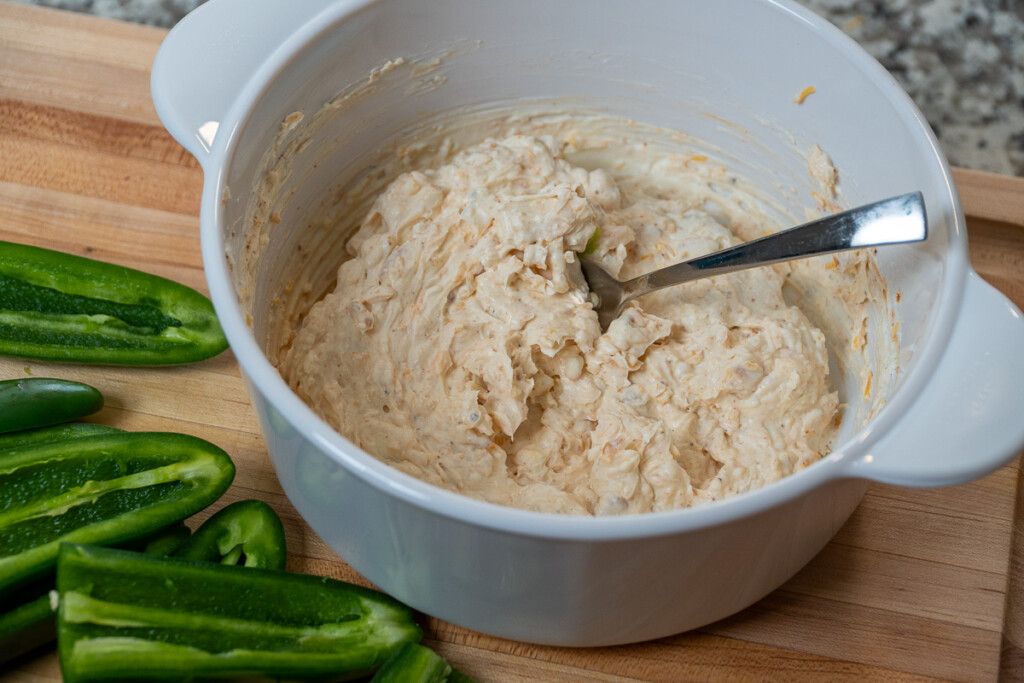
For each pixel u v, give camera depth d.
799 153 0.36
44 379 0.33
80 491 0.32
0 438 0.33
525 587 0.28
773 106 0.36
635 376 0.34
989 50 0.48
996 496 0.34
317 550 0.33
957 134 0.45
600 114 0.38
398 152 0.38
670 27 0.35
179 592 0.30
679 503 0.32
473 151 0.37
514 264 0.34
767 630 0.32
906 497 0.34
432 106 0.37
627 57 0.36
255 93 0.31
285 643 0.30
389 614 0.31
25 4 0.42
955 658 0.32
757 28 0.34
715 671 0.31
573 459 0.33
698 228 0.37
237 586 0.30
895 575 0.33
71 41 0.40
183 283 0.37
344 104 0.35
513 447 0.34
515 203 0.35
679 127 0.38
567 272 0.34
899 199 0.30
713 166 0.39
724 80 0.36
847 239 0.30
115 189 0.38
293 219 0.36
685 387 0.34
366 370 0.34
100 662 0.28
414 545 0.28
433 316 0.34
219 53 0.32
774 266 0.37
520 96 0.38
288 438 0.28
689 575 0.28
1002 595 0.33
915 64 0.47
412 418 0.33
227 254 0.30
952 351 0.28
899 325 0.33
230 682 0.30
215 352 0.35
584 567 0.27
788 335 0.35
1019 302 0.38
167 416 0.34
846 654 0.32
